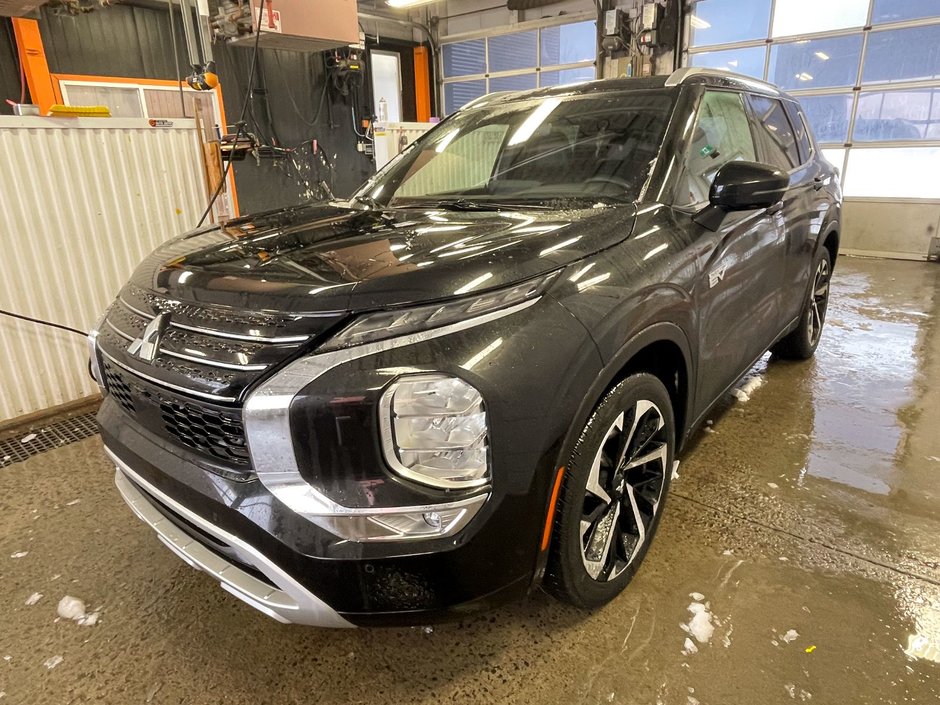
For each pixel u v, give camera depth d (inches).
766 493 92.4
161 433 58.1
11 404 124.7
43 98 261.4
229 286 55.5
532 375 50.7
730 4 321.1
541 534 54.3
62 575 79.5
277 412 47.1
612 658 63.2
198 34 189.8
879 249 305.1
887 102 292.4
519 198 82.1
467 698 59.5
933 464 100.8
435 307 49.8
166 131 141.6
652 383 67.4
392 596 48.8
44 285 126.3
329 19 190.9
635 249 65.3
